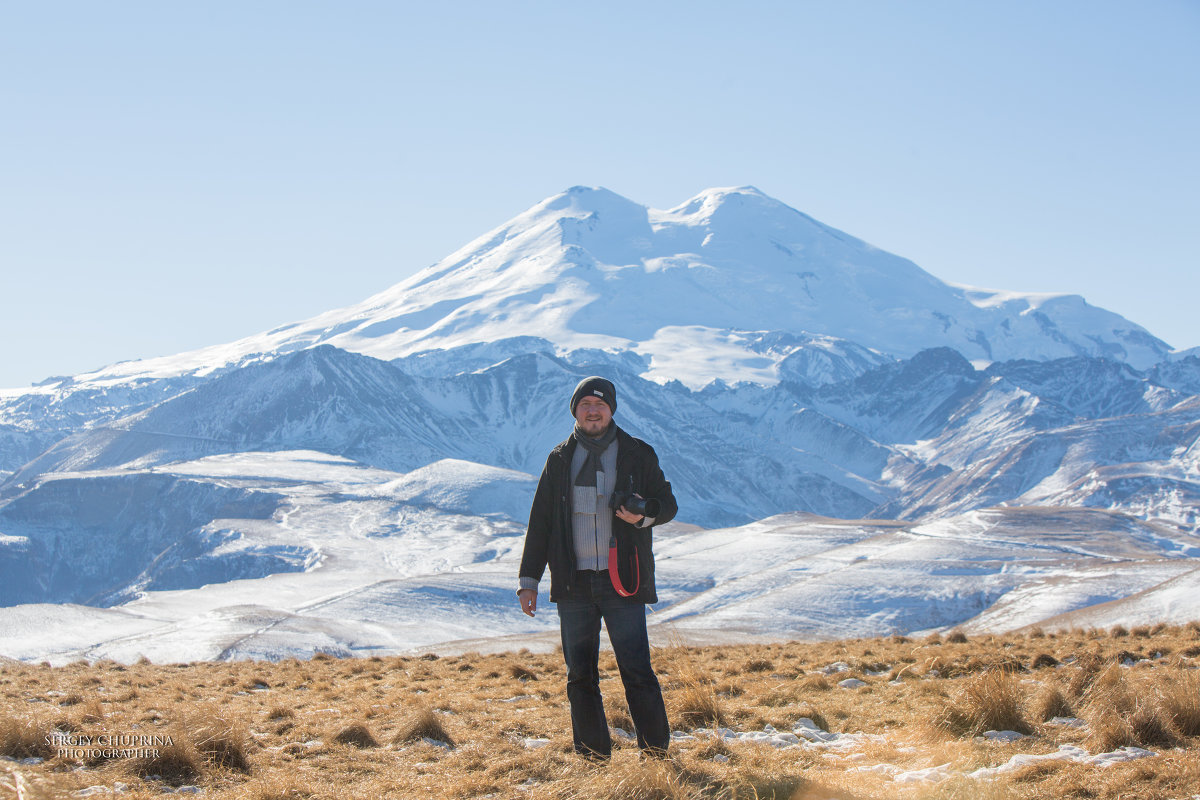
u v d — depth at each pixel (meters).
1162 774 6.54
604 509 7.75
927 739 8.78
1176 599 79.88
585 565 7.76
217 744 8.34
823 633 105.06
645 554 7.79
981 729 8.77
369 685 17.44
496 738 9.66
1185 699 8.13
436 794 7.37
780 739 9.30
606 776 6.92
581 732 7.90
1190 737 7.89
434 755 9.00
